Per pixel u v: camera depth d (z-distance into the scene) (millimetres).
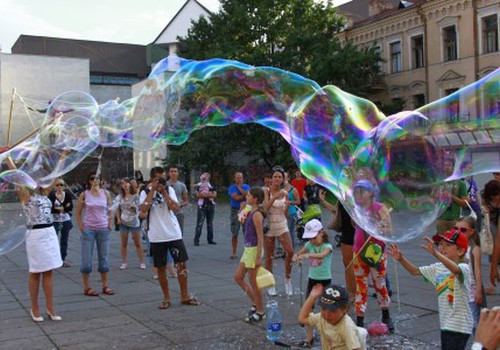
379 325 4574
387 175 4258
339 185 4566
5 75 26109
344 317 3164
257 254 4945
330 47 25422
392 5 31438
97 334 4699
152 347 4316
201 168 26781
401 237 3848
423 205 4164
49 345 4402
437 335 4496
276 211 6156
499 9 21781
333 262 8180
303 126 5160
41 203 5207
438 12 24344
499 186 5480
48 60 27125
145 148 6281
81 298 6180
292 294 6145
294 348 4250
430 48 24875
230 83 5938
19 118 25641
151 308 5617
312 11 26969
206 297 6098
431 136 4234
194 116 6086
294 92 5582
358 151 4500
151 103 6230
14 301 6121
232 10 26828
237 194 8875
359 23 29125
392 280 6688
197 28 27938
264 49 26422
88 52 41625
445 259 3320
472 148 4121
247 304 5727
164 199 5633
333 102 5148
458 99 4195
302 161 5023
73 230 15805
